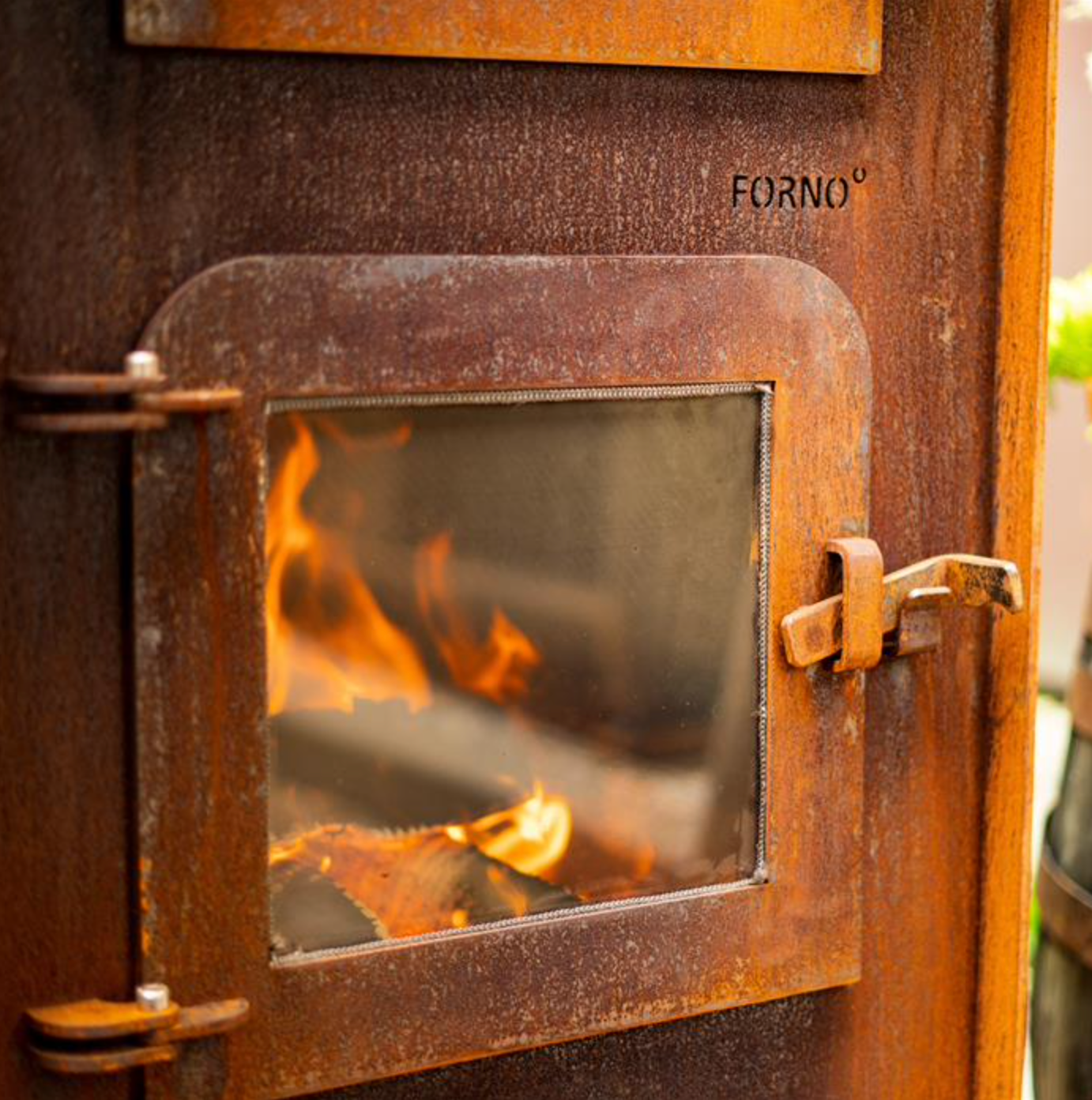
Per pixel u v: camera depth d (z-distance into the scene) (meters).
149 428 1.45
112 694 1.49
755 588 1.76
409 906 1.63
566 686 1.68
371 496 1.58
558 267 1.61
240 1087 1.55
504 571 1.64
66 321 1.45
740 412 1.73
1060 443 4.69
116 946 1.52
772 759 1.77
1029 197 1.85
